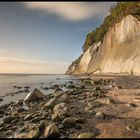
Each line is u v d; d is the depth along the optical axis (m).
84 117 9.70
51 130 7.47
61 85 30.34
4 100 18.36
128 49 53.84
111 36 67.88
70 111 10.94
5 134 8.16
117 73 53.59
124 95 15.60
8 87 31.56
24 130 8.43
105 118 9.41
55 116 9.27
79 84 30.23
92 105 11.90
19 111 12.65
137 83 25.34
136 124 7.94
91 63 83.69
